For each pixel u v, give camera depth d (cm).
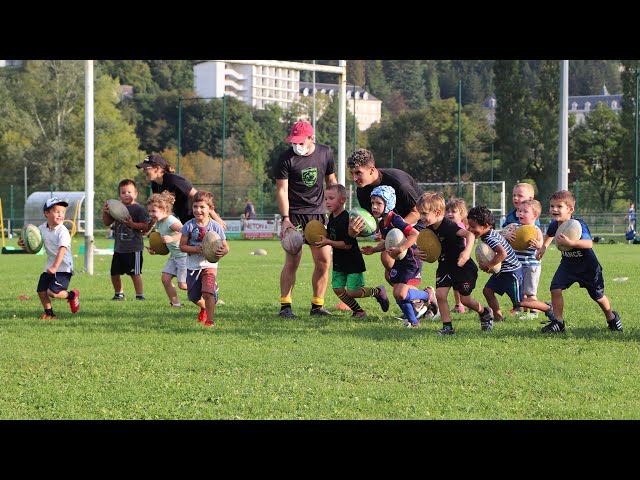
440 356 2847
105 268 8019
